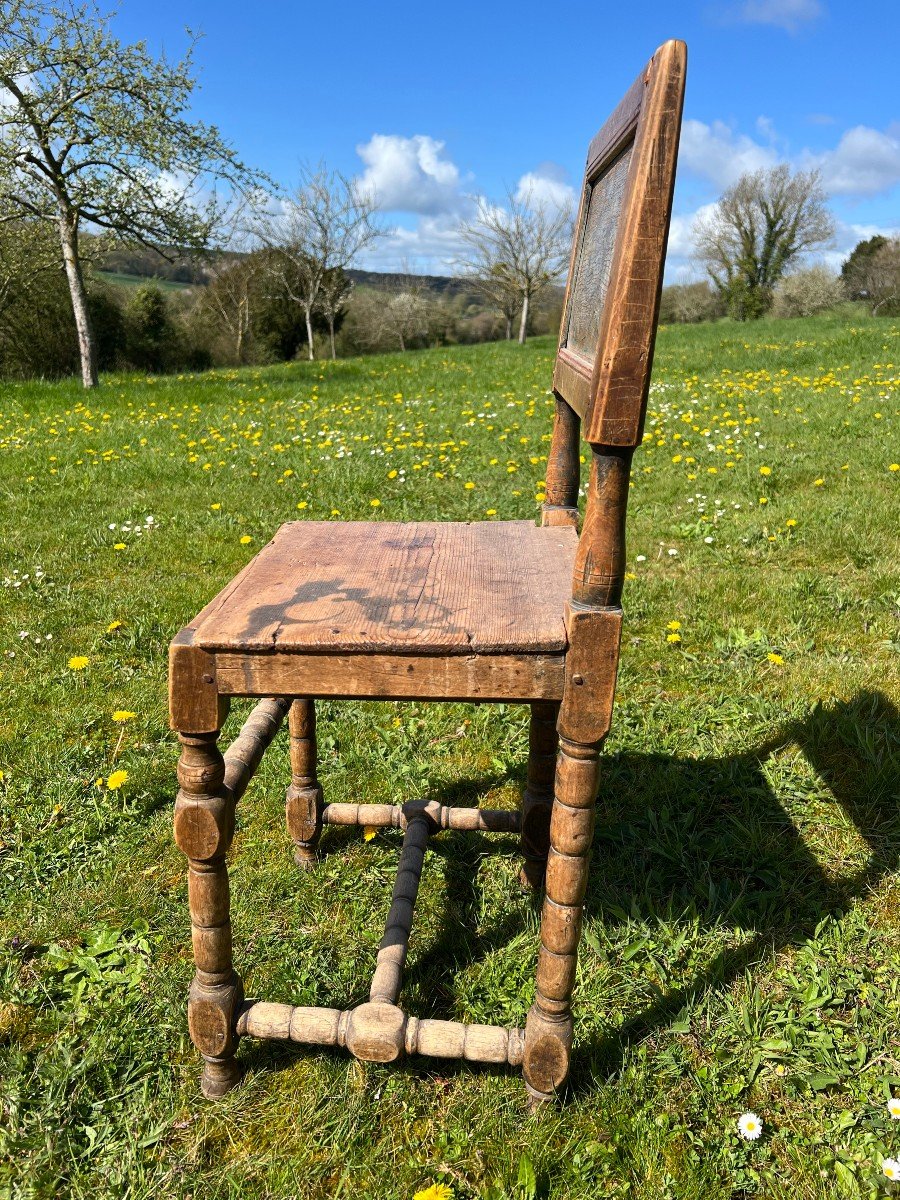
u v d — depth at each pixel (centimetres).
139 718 287
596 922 194
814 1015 171
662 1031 170
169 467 612
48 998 179
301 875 216
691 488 518
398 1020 155
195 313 3077
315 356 3400
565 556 167
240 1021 155
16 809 239
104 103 1331
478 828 214
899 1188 139
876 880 207
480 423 763
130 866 218
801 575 370
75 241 1378
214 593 384
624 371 112
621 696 294
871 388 836
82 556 436
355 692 132
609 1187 142
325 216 2836
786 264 4425
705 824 232
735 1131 150
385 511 493
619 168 142
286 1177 143
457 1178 144
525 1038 150
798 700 282
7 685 306
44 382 1400
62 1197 142
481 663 129
